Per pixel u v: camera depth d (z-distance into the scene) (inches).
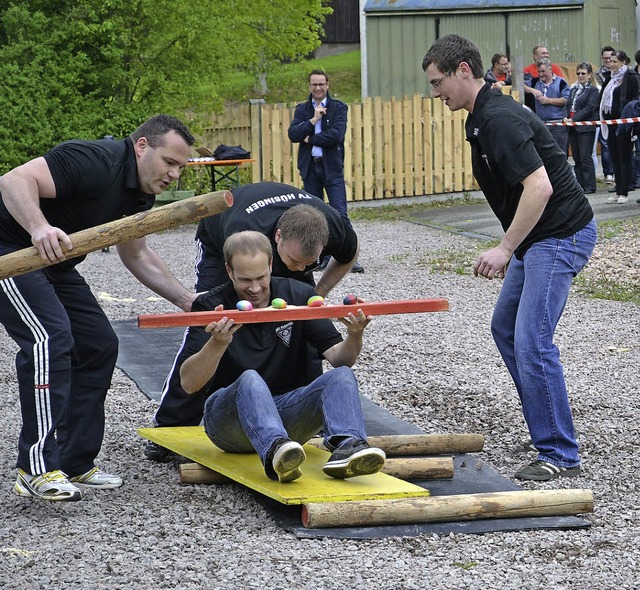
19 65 704.4
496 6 900.0
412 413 269.3
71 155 187.5
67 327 194.4
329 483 193.3
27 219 180.5
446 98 214.5
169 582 160.4
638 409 271.1
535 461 220.5
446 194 748.6
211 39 728.3
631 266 482.9
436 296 435.5
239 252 196.9
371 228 655.8
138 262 217.8
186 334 225.6
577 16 910.4
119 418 263.1
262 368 210.1
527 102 717.3
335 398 193.5
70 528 185.0
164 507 196.9
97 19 693.3
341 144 510.6
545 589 160.2
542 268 215.0
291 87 1299.2
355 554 172.7
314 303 192.2
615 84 651.5
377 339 355.9
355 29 1512.1
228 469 201.6
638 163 704.4
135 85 723.4
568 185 215.9
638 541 181.3
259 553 172.9
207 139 739.4
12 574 164.1
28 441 192.9
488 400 279.7
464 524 186.5
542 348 215.9
